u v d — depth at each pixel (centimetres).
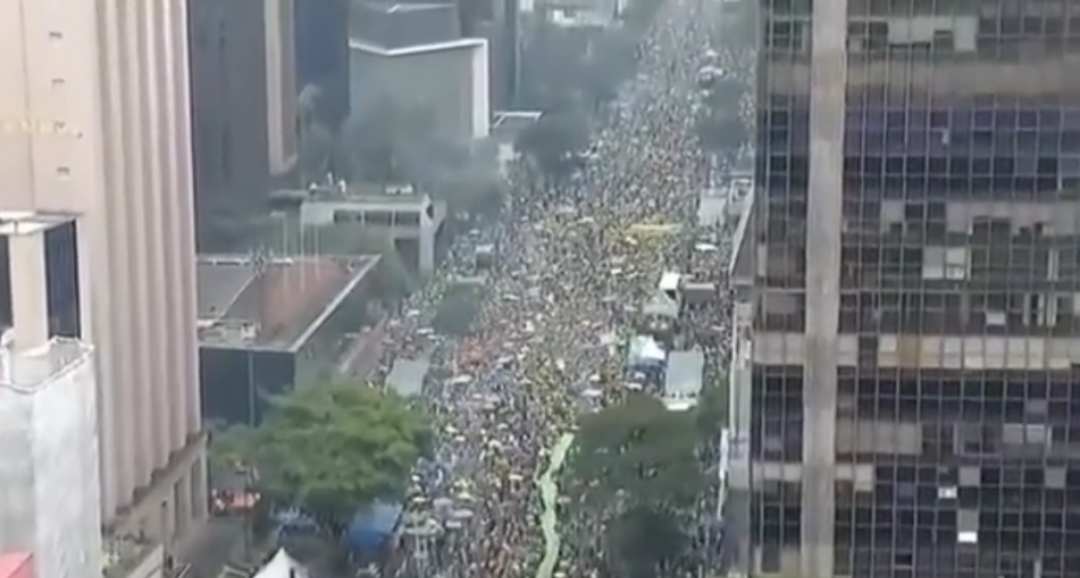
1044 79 4712
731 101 7900
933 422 4953
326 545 7062
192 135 7888
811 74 4794
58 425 5094
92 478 5416
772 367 4991
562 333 8219
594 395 7675
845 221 4866
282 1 8325
